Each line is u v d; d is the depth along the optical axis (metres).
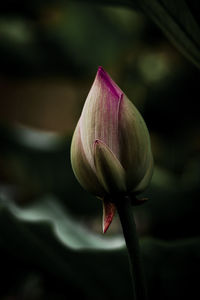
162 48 1.64
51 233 0.81
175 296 0.79
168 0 0.70
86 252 0.79
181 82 1.56
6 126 1.41
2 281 1.04
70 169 1.37
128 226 0.62
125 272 0.80
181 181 1.20
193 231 1.20
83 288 0.84
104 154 0.61
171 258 0.78
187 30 0.71
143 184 0.63
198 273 0.78
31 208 1.02
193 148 1.55
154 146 1.57
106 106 0.62
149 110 1.58
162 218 1.21
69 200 1.38
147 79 1.61
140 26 1.68
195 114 1.56
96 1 0.80
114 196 0.62
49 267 0.85
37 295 1.07
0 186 1.58
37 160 1.40
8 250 0.85
